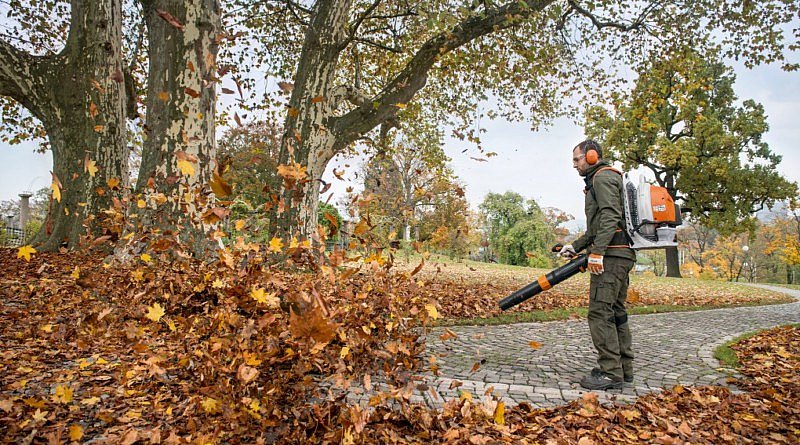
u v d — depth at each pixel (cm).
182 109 659
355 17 1298
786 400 307
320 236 255
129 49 1378
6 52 883
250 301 233
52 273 648
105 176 927
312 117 841
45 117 925
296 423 223
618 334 351
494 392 310
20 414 224
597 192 340
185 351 258
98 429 218
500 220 3622
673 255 2997
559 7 973
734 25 1209
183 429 218
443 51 969
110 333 267
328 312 162
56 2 1318
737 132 2714
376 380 291
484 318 621
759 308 1007
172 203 597
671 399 304
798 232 4178
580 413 268
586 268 356
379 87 1538
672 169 2783
